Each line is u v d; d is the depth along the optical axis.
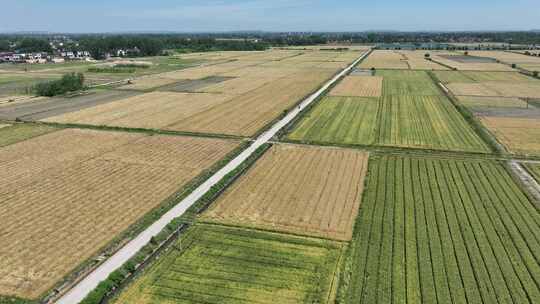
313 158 46.44
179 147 50.59
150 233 30.56
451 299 23.31
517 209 33.69
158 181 40.16
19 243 29.33
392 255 27.44
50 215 33.31
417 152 48.31
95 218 32.88
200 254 27.86
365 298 23.44
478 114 66.56
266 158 46.62
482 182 39.19
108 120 64.00
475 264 26.28
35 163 44.97
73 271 26.25
